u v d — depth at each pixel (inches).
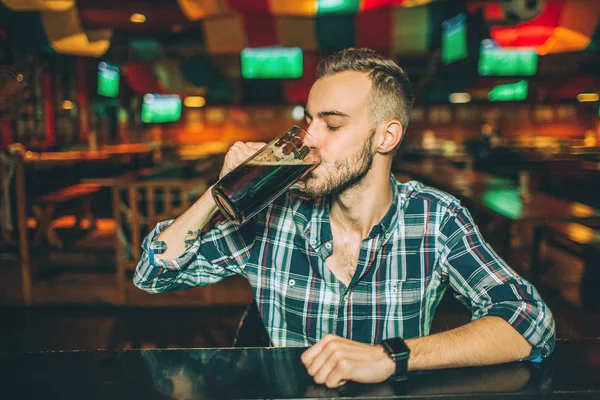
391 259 42.7
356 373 29.1
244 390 28.3
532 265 156.3
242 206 33.4
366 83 37.9
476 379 30.4
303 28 164.6
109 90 334.6
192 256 43.1
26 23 167.2
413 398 27.8
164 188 160.2
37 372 30.7
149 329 117.6
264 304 44.9
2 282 156.3
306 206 43.9
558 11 155.8
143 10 252.5
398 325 42.9
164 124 452.8
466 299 43.1
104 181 150.6
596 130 468.4
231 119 463.5
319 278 43.0
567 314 121.2
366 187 40.6
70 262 179.9
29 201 206.5
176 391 28.1
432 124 480.4
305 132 35.5
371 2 152.9
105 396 27.6
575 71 311.7
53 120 279.6
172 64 293.9
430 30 165.2
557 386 29.5
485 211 141.3
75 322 122.3
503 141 461.1
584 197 211.9
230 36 169.5
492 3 156.4
